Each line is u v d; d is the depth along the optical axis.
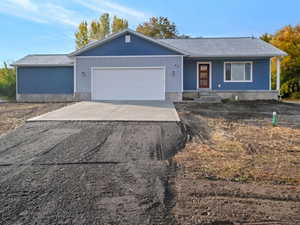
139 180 3.98
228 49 17.78
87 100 16.47
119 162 4.82
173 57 16.25
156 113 10.49
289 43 27.62
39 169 4.43
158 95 16.39
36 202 3.27
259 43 19.02
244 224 2.79
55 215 2.96
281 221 2.85
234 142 6.38
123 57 16.42
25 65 18.38
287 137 6.95
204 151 5.57
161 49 16.30
